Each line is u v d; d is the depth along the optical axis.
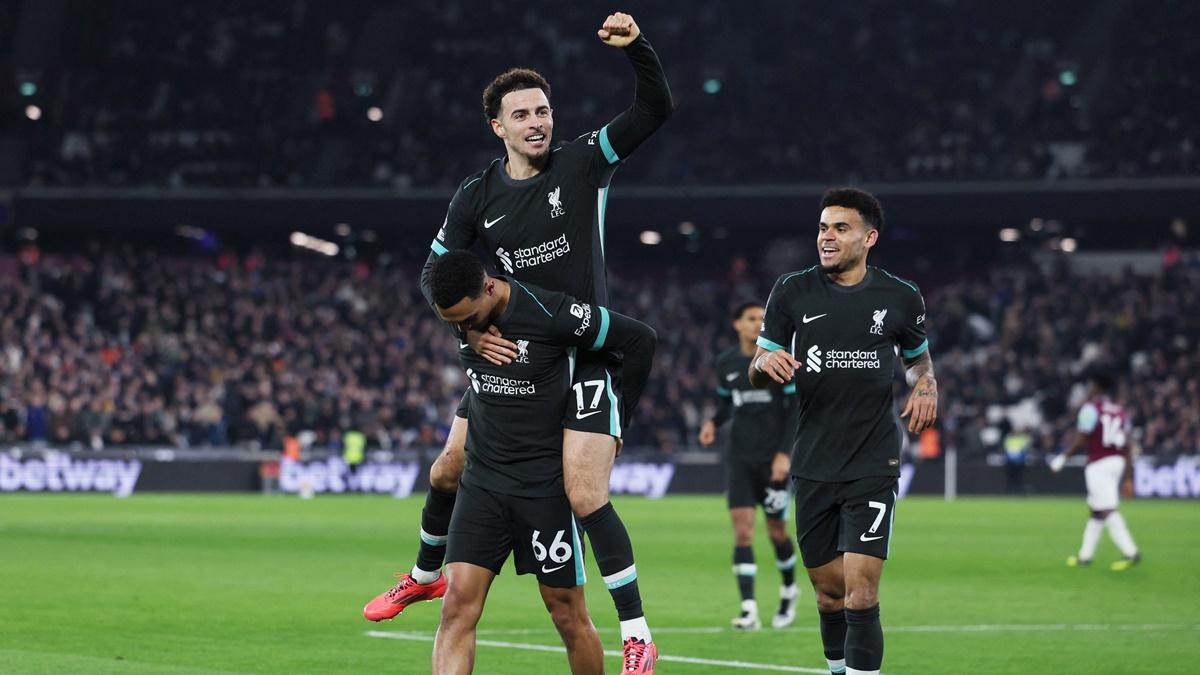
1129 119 57.00
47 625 14.00
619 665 12.00
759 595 17.81
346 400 46.38
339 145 58.88
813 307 9.66
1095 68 60.50
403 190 54.75
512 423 8.84
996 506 38.75
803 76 60.19
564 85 60.72
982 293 55.56
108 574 19.11
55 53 61.78
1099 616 15.84
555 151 9.15
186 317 52.62
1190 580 19.91
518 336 8.71
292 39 63.84
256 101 61.12
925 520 32.72
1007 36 61.84
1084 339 52.25
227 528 28.33
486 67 62.75
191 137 60.06
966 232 58.31
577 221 9.02
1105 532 29.03
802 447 9.76
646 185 55.09
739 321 15.20
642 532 28.44
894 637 14.07
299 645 12.98
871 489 9.45
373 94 59.72
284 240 60.16
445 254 8.55
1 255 54.66
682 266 59.78
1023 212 52.72
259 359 49.25
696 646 13.37
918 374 9.84
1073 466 44.25
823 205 9.77
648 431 46.75
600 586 18.52
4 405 44.50
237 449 43.91
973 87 60.03
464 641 8.84
